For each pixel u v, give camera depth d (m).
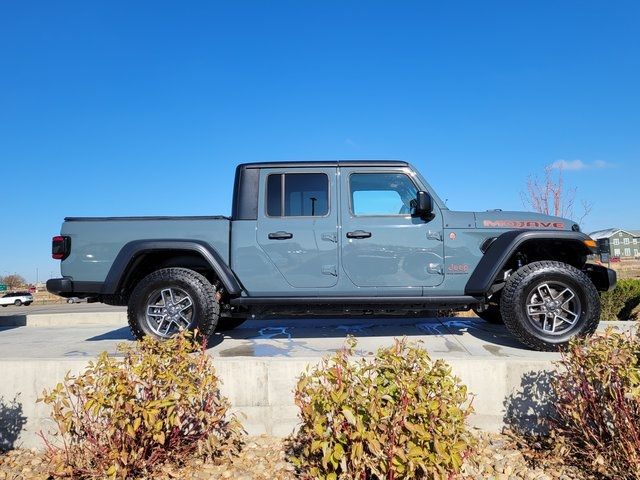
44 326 7.14
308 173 4.78
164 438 2.92
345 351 2.91
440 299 4.56
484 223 4.66
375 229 4.62
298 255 4.61
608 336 3.16
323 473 2.62
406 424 2.39
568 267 4.29
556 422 3.42
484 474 3.00
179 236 4.64
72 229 4.63
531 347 4.27
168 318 4.47
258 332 5.52
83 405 2.94
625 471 2.81
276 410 3.62
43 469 3.25
